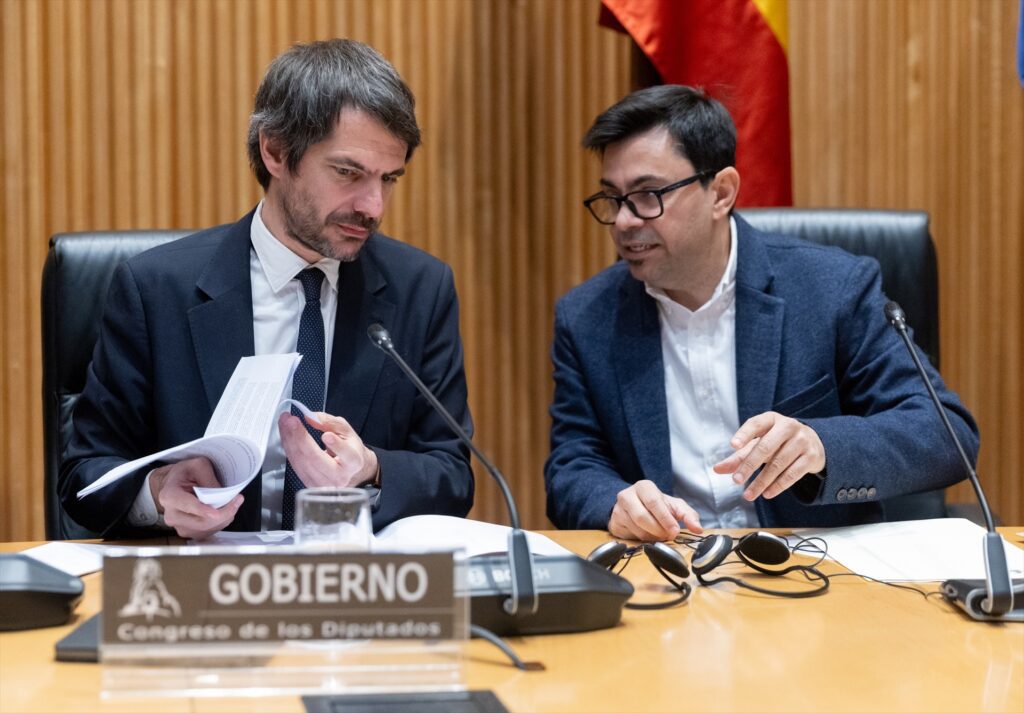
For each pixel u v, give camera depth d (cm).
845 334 288
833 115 407
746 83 360
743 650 160
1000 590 172
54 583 167
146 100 370
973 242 416
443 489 245
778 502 283
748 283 291
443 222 387
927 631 170
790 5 405
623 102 286
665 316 299
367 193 242
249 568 139
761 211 318
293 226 247
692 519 229
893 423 255
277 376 216
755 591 193
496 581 165
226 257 257
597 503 257
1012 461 420
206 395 247
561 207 392
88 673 146
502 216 389
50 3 365
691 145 281
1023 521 420
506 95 388
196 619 138
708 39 360
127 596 138
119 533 233
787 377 286
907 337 217
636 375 292
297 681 138
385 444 257
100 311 279
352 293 260
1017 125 414
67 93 367
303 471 219
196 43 372
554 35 390
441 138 385
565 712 134
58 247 282
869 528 240
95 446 248
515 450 394
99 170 369
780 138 362
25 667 148
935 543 224
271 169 251
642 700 138
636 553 222
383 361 257
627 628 171
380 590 140
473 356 390
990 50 412
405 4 382
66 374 277
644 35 358
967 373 419
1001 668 152
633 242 283
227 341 250
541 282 392
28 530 368
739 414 285
